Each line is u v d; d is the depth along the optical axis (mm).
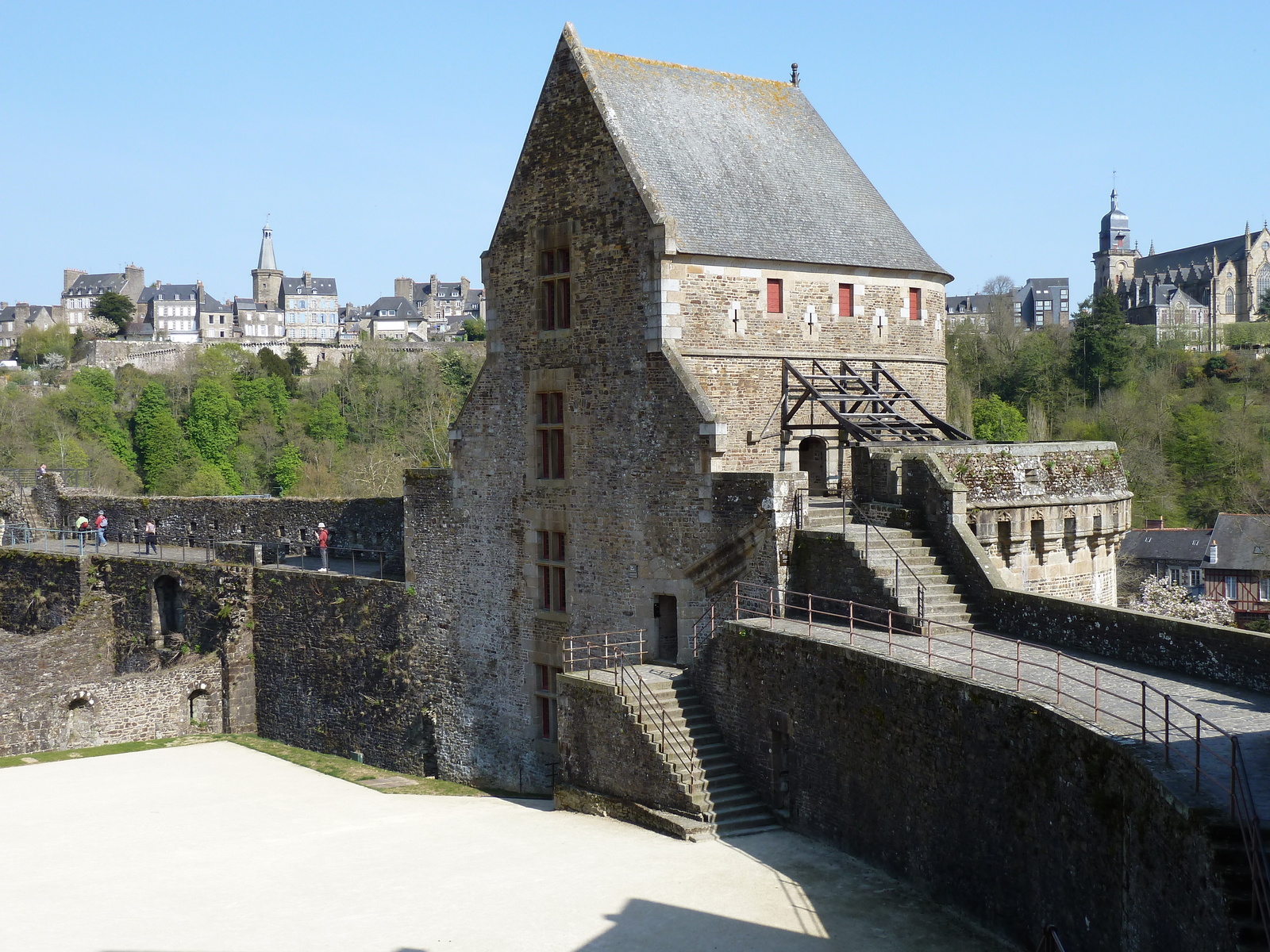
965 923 16781
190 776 29297
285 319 196625
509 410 28312
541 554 27828
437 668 30266
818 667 20438
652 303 24984
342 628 32750
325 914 18594
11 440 83688
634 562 25734
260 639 35219
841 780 19859
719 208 26344
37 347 140125
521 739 28266
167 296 192750
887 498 24359
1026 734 15820
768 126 29344
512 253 28078
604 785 23703
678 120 27547
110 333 164750
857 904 17547
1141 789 13148
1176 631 18516
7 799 26797
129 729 33812
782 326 26672
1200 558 56625
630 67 27656
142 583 38281
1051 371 78688
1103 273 165250
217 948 17406
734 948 16297
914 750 18094
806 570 23141
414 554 30734
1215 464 66125
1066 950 14781
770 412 26438
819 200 28516
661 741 22375
